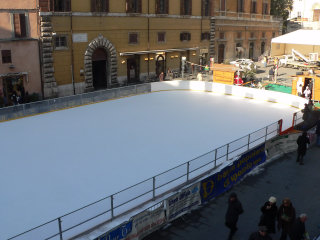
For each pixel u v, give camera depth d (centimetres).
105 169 1377
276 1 6294
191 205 1160
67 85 3009
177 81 3162
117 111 2338
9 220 1024
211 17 4447
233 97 2869
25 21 2634
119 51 3391
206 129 1933
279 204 1212
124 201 1105
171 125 2006
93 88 3231
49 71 2833
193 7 4141
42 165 1417
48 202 1124
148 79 3759
